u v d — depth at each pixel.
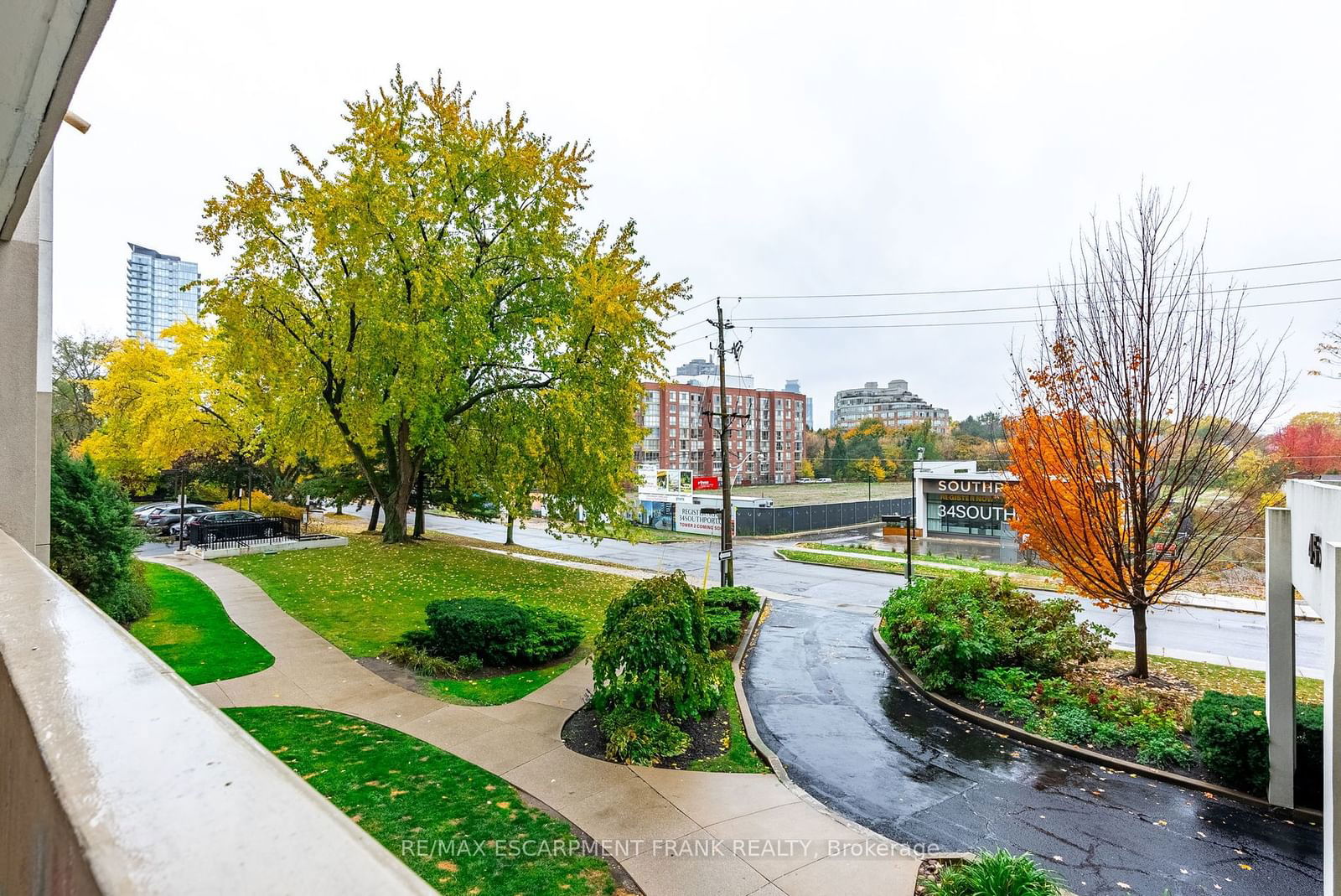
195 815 0.53
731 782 6.95
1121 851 6.22
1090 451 10.82
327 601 14.36
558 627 11.52
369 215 16.69
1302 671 12.67
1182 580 11.03
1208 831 6.61
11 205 2.87
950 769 7.93
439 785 6.42
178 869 0.42
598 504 19.20
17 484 5.64
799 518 42.88
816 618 16.62
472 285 17.89
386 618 13.13
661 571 23.38
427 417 18.39
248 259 16.81
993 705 9.86
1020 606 12.15
